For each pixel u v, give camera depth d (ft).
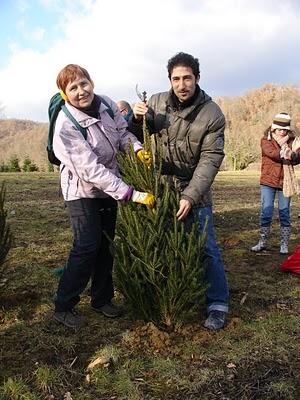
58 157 11.75
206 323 12.76
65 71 11.41
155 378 10.64
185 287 11.91
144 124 12.04
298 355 11.57
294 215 31.73
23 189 48.67
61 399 9.96
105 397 10.01
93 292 13.74
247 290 16.11
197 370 10.92
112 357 11.23
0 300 14.64
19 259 19.49
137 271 12.03
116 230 12.35
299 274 17.81
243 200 41.52
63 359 11.41
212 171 12.16
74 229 12.36
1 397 9.84
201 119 12.09
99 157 12.09
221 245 22.82
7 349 11.88
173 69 11.73
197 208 12.63
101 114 12.09
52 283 16.51
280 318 13.61
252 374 10.75
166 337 12.09
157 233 11.74
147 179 11.89
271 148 20.30
